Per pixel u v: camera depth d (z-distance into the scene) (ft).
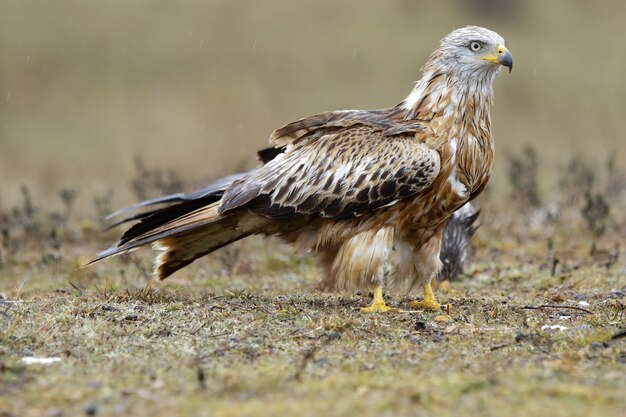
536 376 32.17
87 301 45.83
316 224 46.14
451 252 54.44
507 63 44.52
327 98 167.12
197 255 48.42
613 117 161.48
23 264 63.82
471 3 214.48
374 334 38.81
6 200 96.37
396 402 29.45
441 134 44.70
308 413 28.58
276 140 46.85
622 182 87.35
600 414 28.37
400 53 187.83
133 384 31.68
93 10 196.65
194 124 153.79
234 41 189.37
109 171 126.52
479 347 36.60
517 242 67.67
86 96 164.66
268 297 48.85
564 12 217.77
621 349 35.73
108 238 72.33
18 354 35.32
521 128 153.99
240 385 31.32
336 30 196.24
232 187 46.09
